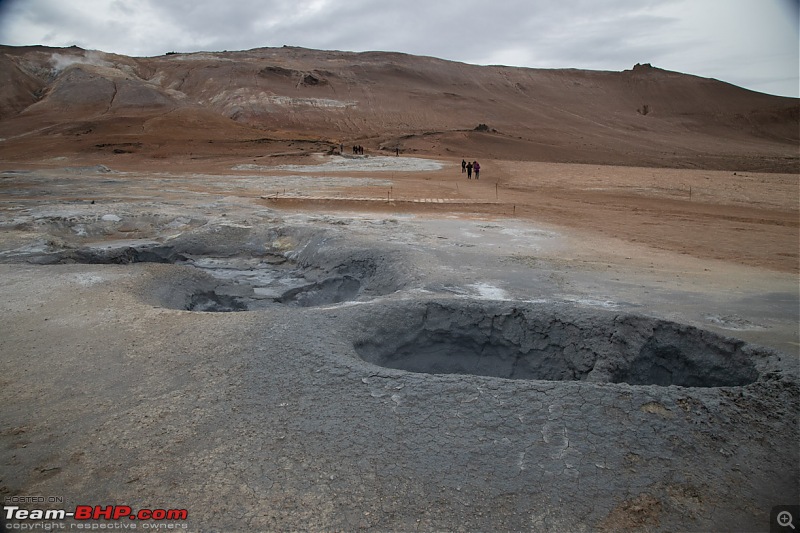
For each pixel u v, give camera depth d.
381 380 5.47
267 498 3.91
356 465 4.26
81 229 15.77
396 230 15.27
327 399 5.18
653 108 118.94
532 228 16.48
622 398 5.03
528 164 42.53
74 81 88.88
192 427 4.80
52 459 4.36
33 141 55.78
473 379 5.45
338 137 74.81
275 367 5.83
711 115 109.50
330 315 7.37
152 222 16.78
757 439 4.59
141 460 4.34
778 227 17.12
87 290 8.85
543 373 7.32
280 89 100.69
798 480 4.18
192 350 6.38
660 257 12.80
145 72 111.31
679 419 4.77
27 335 6.89
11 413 5.05
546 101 120.25
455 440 4.54
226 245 14.39
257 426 4.79
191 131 63.50
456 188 27.72
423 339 7.66
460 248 13.02
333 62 133.25
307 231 14.60
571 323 7.28
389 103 101.19
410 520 3.71
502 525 3.69
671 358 7.09
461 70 139.38
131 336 6.85
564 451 4.41
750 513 3.85
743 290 9.81
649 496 3.98
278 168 38.81
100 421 4.91
